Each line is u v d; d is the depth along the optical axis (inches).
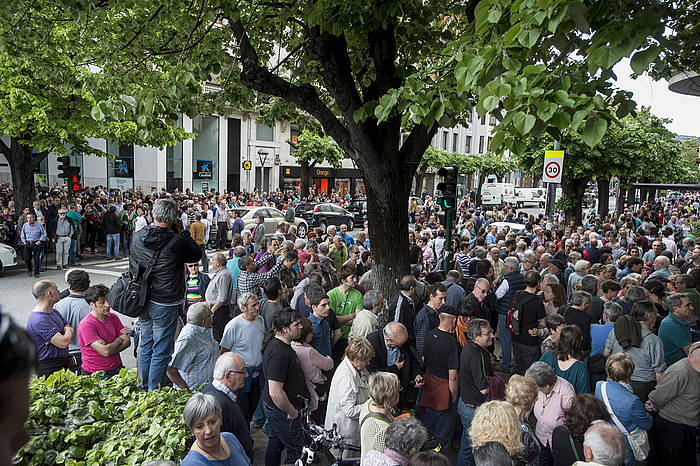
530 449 159.3
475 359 197.8
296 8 279.1
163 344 206.5
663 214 1226.0
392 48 293.7
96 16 333.7
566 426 161.2
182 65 252.2
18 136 631.8
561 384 184.4
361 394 187.5
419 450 129.0
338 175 1814.7
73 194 746.8
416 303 290.0
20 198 713.0
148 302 204.5
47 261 685.9
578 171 756.0
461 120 302.0
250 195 1217.4
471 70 171.2
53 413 151.8
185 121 1374.3
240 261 309.4
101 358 216.2
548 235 544.1
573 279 368.2
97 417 156.9
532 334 281.6
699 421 189.2
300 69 383.6
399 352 221.6
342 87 276.8
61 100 634.2
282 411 187.9
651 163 795.4
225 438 135.6
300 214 1139.3
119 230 724.7
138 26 330.6
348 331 270.7
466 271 432.1
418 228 699.4
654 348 214.1
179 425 149.2
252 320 227.8
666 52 224.8
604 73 173.8
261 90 278.8
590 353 257.6
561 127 152.5
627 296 266.5
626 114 183.8
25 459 140.9
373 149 288.0
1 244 585.0
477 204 1642.5
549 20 147.7
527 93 152.7
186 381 201.2
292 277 328.8
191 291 327.3
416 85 209.0
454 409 217.6
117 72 343.3
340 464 180.1
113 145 1343.5
